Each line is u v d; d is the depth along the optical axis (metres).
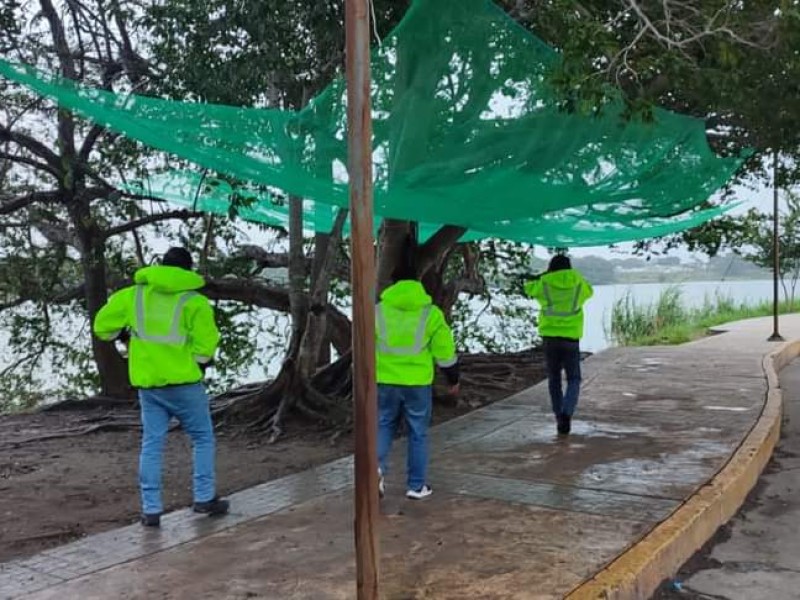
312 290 10.02
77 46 10.92
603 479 6.55
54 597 4.41
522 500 6.02
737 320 22.77
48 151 11.41
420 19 5.32
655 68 5.77
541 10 5.86
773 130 7.66
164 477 7.23
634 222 9.77
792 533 5.86
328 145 5.80
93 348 13.63
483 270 17.22
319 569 4.74
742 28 5.74
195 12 7.55
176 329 5.64
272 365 16.73
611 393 10.84
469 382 11.88
